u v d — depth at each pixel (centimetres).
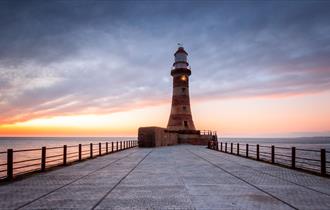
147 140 4725
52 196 882
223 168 1644
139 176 1305
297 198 863
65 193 926
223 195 901
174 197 870
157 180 1188
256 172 1462
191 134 6544
